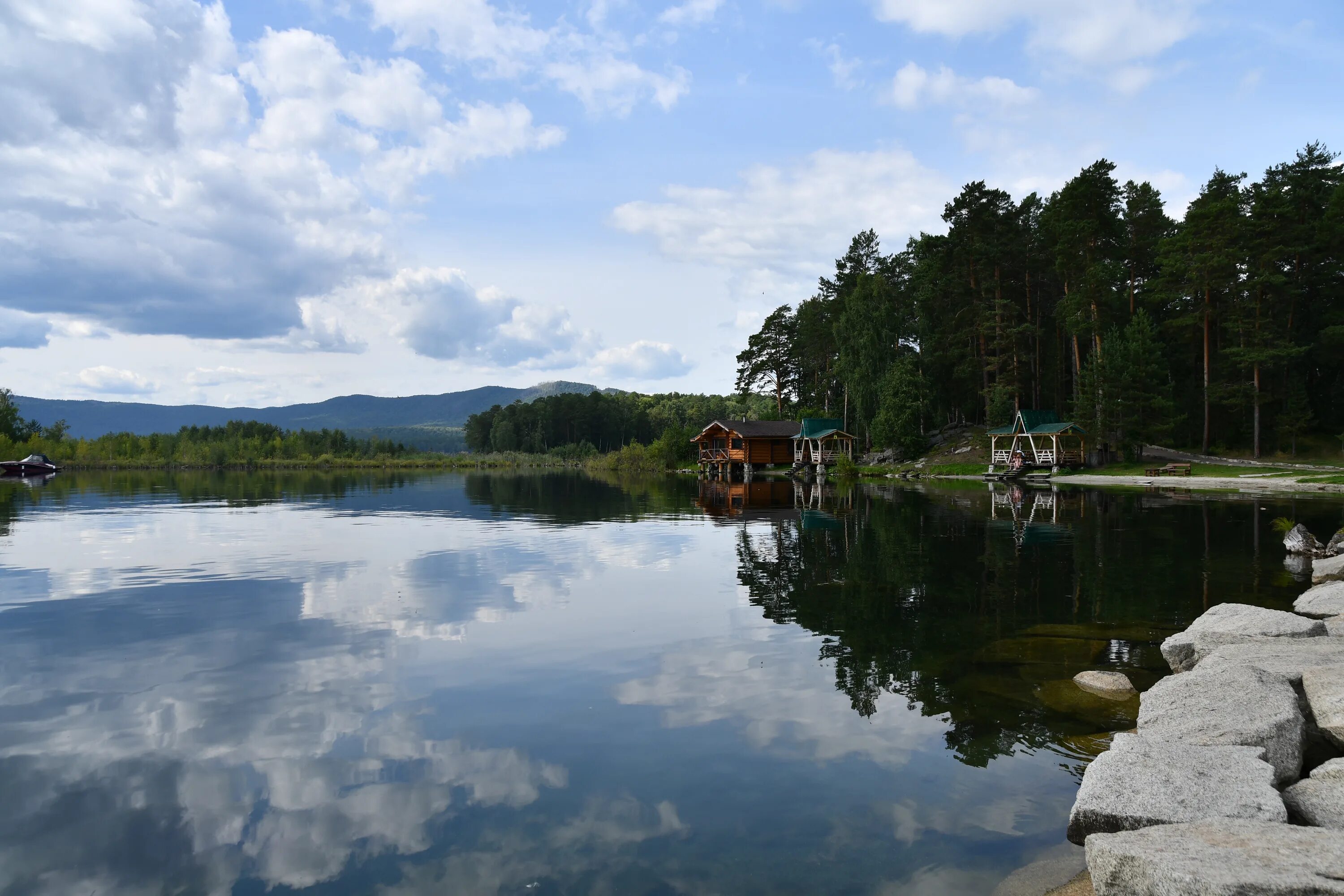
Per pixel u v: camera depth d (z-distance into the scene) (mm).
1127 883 3955
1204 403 52094
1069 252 51438
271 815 5180
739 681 8180
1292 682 6832
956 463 57656
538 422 148125
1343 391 53781
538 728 6777
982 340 60875
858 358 67625
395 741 6469
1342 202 50125
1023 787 5734
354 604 11938
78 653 9117
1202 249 50062
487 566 15711
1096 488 39031
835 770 5980
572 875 4480
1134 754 5297
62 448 87875
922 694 7816
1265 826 4180
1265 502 28844
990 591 13094
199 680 8078
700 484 52125
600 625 10672
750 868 4590
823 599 12484
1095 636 10141
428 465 101500
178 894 4254
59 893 4246
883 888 4395
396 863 4598
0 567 15453
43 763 5973
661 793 5574
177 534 21328
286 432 118125
